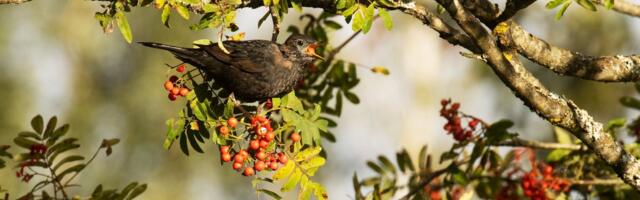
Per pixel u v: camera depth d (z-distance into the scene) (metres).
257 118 7.96
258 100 9.66
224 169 24.83
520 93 8.34
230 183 24.88
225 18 8.18
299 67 9.84
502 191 11.41
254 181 8.02
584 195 11.42
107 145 8.71
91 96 24.39
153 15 23.58
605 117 22.66
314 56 9.89
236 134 8.55
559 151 10.89
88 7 24.89
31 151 8.52
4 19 23.66
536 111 8.47
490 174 11.29
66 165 23.31
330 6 8.48
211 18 8.21
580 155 10.90
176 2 8.05
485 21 8.08
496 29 8.05
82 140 23.97
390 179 11.50
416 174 11.46
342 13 7.95
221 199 24.88
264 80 9.40
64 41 24.55
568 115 8.48
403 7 8.22
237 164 7.95
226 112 8.18
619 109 22.58
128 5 8.14
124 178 23.89
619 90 22.58
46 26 24.34
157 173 24.09
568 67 8.64
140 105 24.03
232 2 8.18
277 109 8.41
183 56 9.14
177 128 8.38
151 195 23.77
